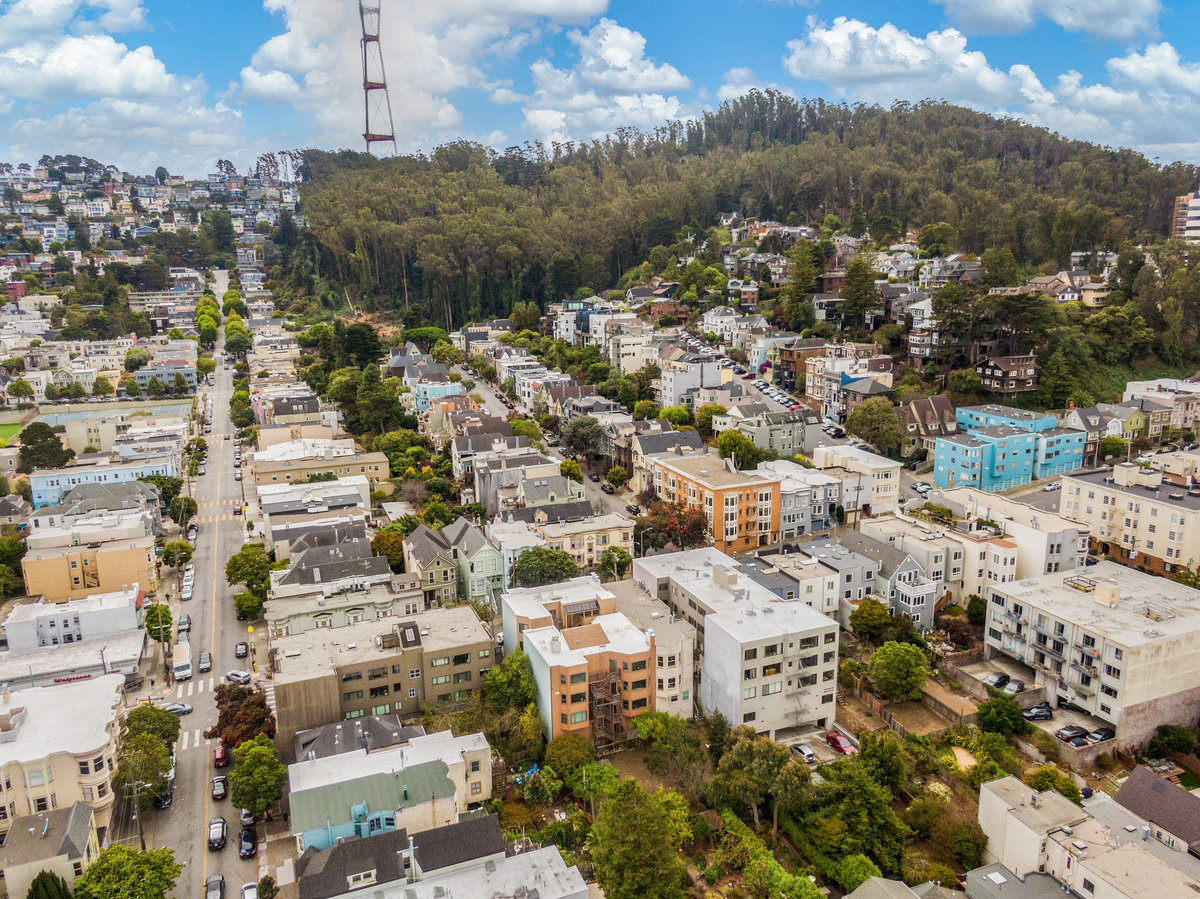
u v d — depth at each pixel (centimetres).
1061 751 9512
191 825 8644
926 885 7362
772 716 9756
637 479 18275
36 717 8869
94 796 8262
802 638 9681
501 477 16388
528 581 12131
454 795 7856
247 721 9319
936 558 12456
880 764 8862
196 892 7725
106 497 16575
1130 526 14038
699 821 8381
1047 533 12312
